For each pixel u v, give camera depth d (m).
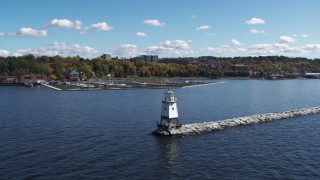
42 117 109.31
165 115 83.81
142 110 126.81
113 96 190.50
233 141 76.19
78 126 92.94
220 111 128.25
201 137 79.88
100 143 73.56
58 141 75.19
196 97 186.62
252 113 125.00
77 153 65.75
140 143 74.00
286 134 83.25
